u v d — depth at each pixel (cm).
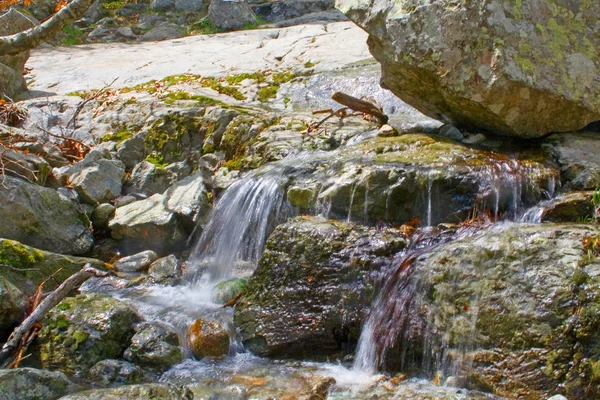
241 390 390
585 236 395
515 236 406
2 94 811
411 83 577
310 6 1427
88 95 827
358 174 512
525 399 363
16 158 620
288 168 560
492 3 512
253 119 692
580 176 507
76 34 1302
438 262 414
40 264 520
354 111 688
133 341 429
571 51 533
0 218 560
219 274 559
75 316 434
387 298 427
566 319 365
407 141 567
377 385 396
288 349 439
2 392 361
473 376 383
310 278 450
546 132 558
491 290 390
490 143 565
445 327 399
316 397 382
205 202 622
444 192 496
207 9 1393
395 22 549
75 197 643
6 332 458
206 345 437
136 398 363
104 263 569
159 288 541
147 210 623
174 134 726
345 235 458
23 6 1277
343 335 437
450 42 526
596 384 350
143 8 1397
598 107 541
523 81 511
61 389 378
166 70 923
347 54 876
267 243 472
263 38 1085
